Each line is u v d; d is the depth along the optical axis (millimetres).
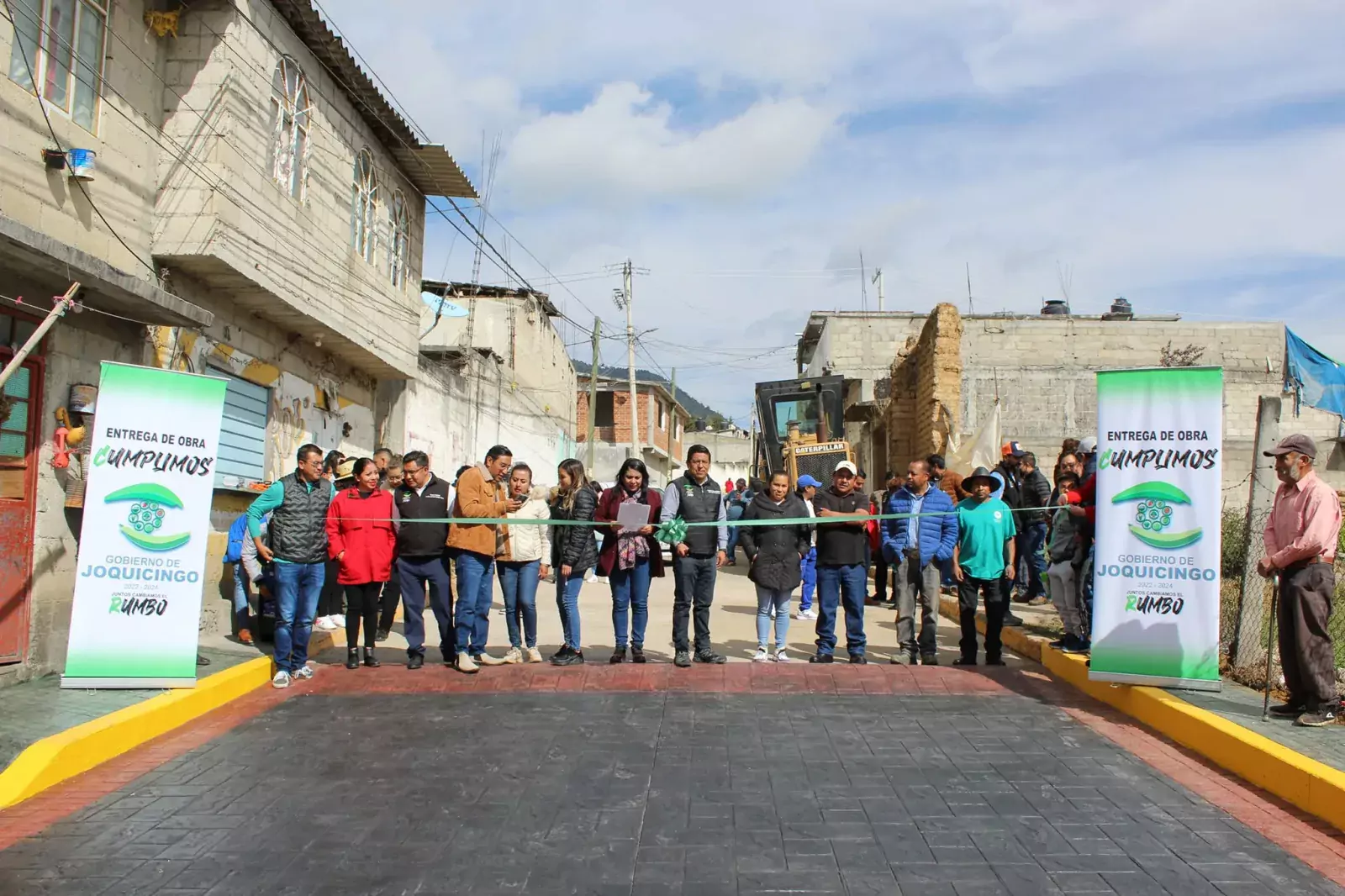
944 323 19000
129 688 7926
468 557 9031
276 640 8750
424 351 22406
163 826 5535
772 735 7184
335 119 13539
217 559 11094
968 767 6484
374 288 15117
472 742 7055
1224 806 5773
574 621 9438
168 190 10305
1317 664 6738
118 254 9602
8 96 7996
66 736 6574
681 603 9195
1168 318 33906
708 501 9297
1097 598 7988
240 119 10742
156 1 10391
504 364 26141
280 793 6074
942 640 11367
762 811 5699
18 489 8219
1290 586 6875
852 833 5371
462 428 21984
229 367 11805
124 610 7988
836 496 9555
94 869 4969
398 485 10805
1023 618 12102
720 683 8602
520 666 9242
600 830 5445
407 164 16141
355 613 9305
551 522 9062
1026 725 7477
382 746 6984
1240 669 8453
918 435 21328
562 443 33000
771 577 9422
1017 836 5316
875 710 7844
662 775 6336
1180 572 7824
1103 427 8109
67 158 8531
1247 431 30641
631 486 9398
